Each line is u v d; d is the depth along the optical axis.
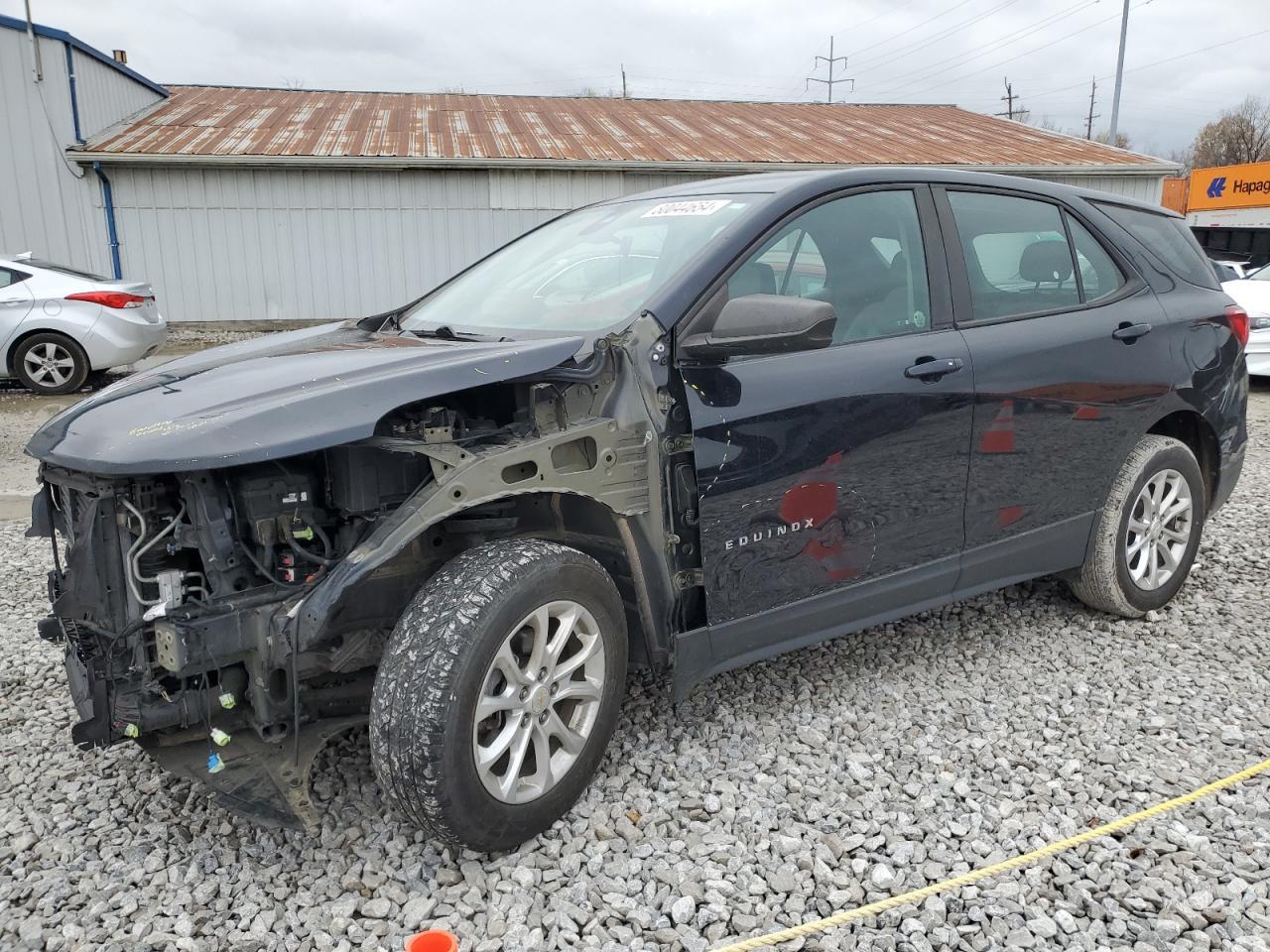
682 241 3.10
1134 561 4.11
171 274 15.75
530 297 3.33
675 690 2.85
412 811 2.34
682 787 2.86
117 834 2.66
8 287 10.61
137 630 2.34
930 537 3.36
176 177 15.43
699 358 2.79
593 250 3.41
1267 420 9.36
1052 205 3.87
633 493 2.71
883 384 3.11
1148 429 4.04
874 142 19.94
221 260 15.88
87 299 10.75
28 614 4.33
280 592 2.37
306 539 2.48
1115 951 2.19
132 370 13.11
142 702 2.34
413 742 2.28
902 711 3.35
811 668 3.71
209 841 2.63
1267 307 10.95
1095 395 3.73
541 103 22.47
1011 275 3.63
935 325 3.35
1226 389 4.28
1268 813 2.70
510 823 2.46
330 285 16.34
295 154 15.50
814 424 2.97
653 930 2.27
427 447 2.40
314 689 2.71
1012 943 2.21
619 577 2.90
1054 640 3.98
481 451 2.47
